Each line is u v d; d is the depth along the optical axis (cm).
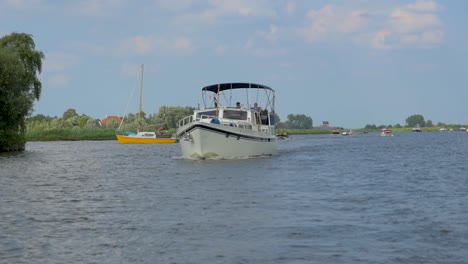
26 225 1838
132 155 6128
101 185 3020
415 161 4925
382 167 4197
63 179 3394
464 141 11231
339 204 2234
